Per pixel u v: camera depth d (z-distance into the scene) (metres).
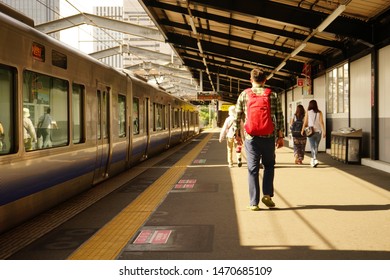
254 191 6.91
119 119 12.09
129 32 27.48
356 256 4.69
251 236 5.48
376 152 12.46
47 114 7.00
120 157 11.98
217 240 5.33
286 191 8.60
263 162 6.94
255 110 6.66
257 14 12.84
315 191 8.58
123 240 5.42
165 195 8.46
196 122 45.22
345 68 15.48
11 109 5.79
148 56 35.19
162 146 20.98
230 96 49.12
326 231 5.67
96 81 9.75
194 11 15.31
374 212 6.71
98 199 8.25
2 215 5.50
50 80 7.16
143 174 11.83
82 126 8.81
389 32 11.33
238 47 21.16
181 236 5.54
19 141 5.90
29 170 6.21
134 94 14.41
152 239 5.43
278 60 21.23
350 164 13.13
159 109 20.47
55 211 7.25
